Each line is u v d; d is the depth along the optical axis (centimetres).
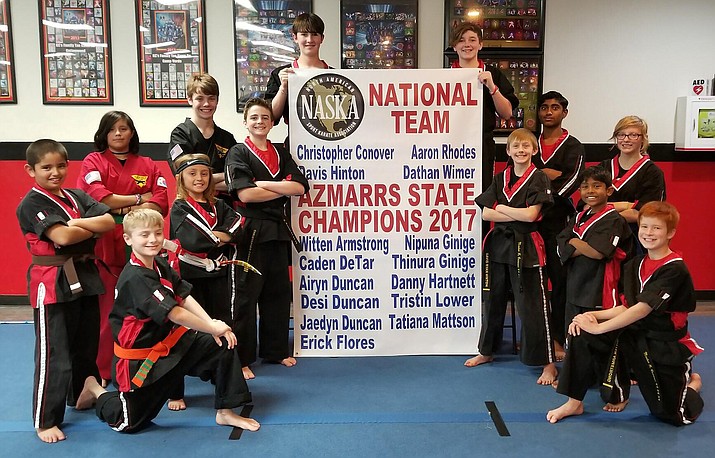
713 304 476
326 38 456
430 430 261
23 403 293
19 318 439
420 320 350
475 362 339
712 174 474
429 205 344
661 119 476
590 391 308
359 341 350
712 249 480
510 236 321
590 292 300
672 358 260
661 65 470
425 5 452
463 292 348
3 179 463
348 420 270
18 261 470
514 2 452
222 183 341
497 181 330
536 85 461
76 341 279
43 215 256
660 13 464
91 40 455
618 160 350
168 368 252
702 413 278
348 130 340
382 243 345
